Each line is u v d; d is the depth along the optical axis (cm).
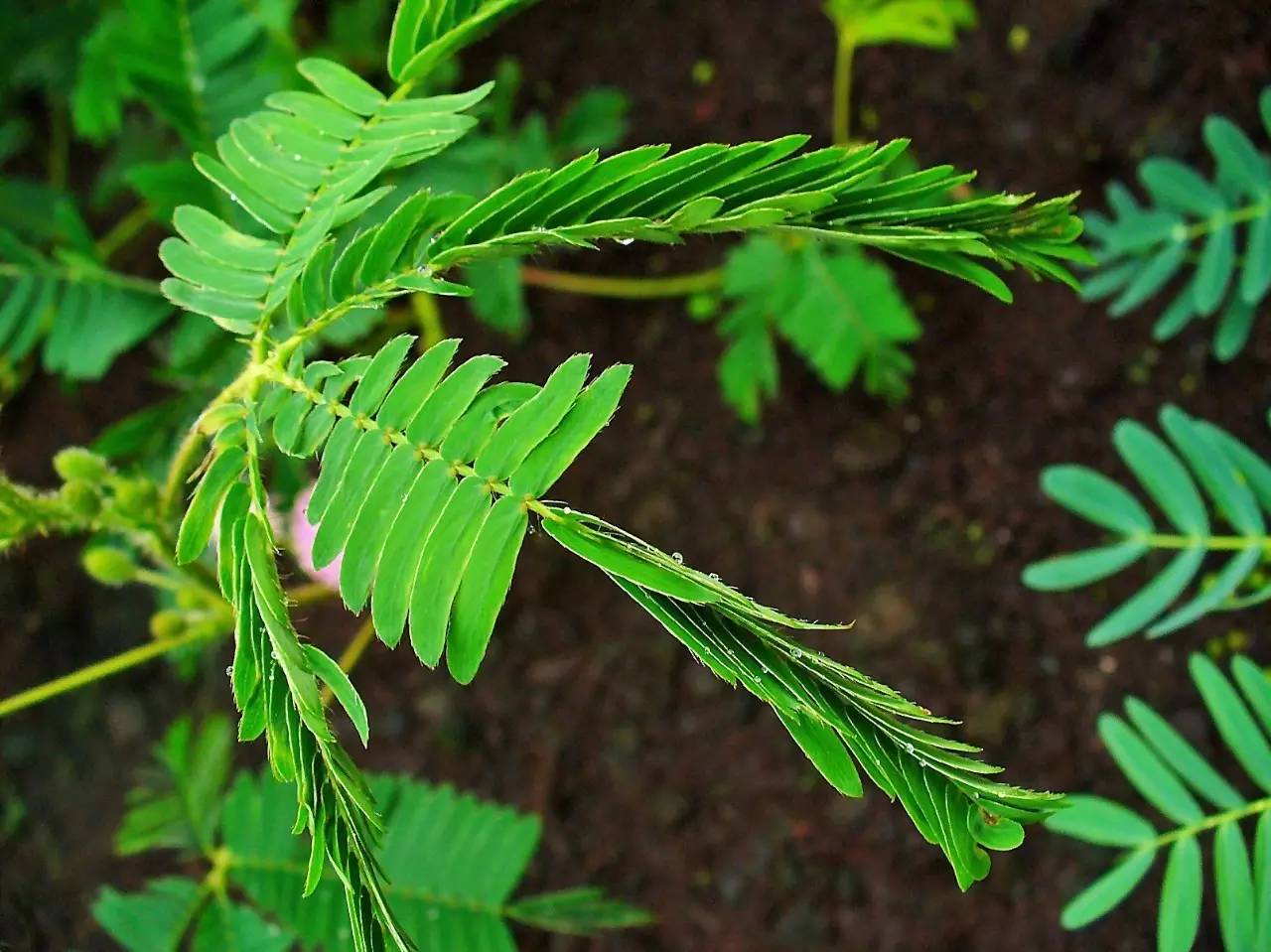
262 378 17
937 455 30
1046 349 30
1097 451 29
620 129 30
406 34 17
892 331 27
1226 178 24
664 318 32
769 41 32
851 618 30
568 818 31
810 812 30
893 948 29
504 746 31
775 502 31
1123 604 29
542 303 33
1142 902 27
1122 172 29
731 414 32
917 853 29
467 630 15
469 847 24
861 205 15
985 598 30
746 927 30
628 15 33
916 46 31
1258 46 28
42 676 33
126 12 26
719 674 14
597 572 32
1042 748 29
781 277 28
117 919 23
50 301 25
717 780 30
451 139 17
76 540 34
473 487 15
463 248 16
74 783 33
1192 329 29
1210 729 28
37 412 34
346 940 22
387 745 32
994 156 30
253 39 22
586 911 25
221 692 33
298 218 17
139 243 34
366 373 16
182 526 16
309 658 15
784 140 15
